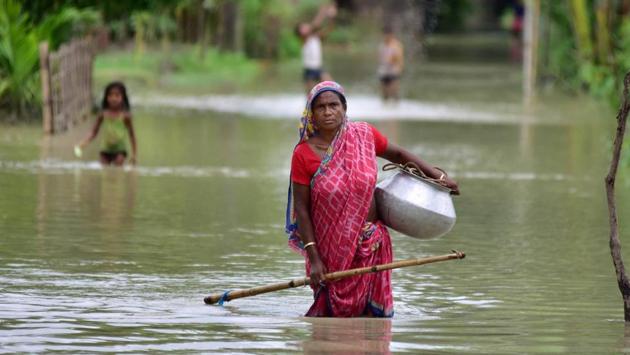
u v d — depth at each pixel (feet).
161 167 106.42
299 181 51.39
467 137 142.41
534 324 50.14
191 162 110.93
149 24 235.81
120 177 98.68
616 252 51.55
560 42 217.36
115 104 105.09
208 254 66.64
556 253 69.26
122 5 159.02
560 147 132.67
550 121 165.68
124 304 52.90
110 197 87.20
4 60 136.67
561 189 98.48
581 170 112.16
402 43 350.64
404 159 53.42
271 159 115.44
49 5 150.20
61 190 89.76
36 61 137.49
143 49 241.96
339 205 51.06
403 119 165.68
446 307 54.13
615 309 53.88
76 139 126.00
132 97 184.75
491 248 70.79
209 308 52.54
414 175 52.70
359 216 51.11
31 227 73.72
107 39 229.86
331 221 51.16
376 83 238.07
